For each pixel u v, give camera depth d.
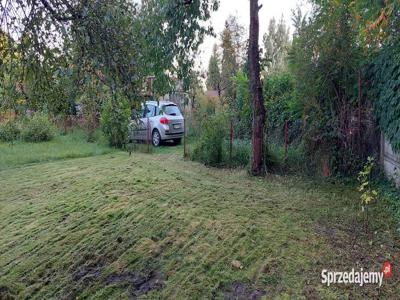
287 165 7.16
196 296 2.95
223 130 8.34
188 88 4.03
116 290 3.05
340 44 6.43
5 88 2.23
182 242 3.90
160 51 3.63
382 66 5.63
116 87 2.37
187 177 6.86
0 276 3.29
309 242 3.88
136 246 3.81
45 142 11.11
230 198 5.47
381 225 4.34
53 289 3.09
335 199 5.39
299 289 3.02
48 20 2.20
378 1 3.91
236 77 10.52
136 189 5.88
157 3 3.73
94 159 8.81
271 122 8.44
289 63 7.74
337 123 6.49
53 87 2.36
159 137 11.39
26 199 5.50
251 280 3.16
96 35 2.26
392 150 5.50
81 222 4.49
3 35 2.16
